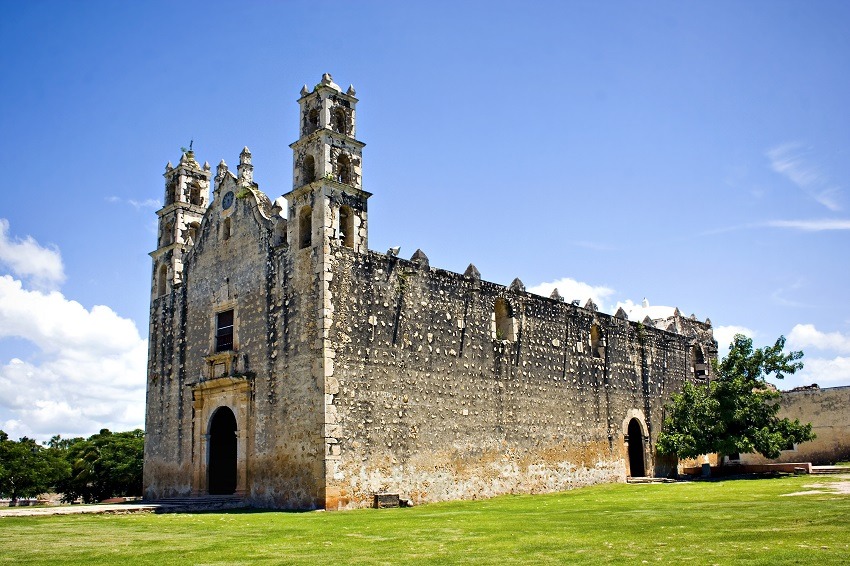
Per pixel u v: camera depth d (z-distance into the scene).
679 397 47.94
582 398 42.31
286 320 31.77
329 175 31.95
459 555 15.45
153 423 38.66
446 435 33.88
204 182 42.06
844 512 20.56
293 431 30.33
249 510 29.66
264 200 35.12
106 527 22.45
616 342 45.94
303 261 31.48
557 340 41.47
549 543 16.89
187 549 17.11
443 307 35.09
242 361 33.50
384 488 30.67
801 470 44.53
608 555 14.85
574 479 40.50
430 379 33.69
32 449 68.75
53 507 30.94
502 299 38.62
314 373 29.92
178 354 37.88
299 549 16.89
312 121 33.47
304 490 29.39
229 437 35.50
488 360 36.88
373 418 30.88
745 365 46.72
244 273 34.59
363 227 32.62
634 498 30.81
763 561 13.52
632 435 46.97
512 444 37.22
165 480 37.06
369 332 31.52
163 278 40.53
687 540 16.55
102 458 53.78
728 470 48.25
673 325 52.16
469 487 34.44
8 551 17.06
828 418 57.72
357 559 15.20
